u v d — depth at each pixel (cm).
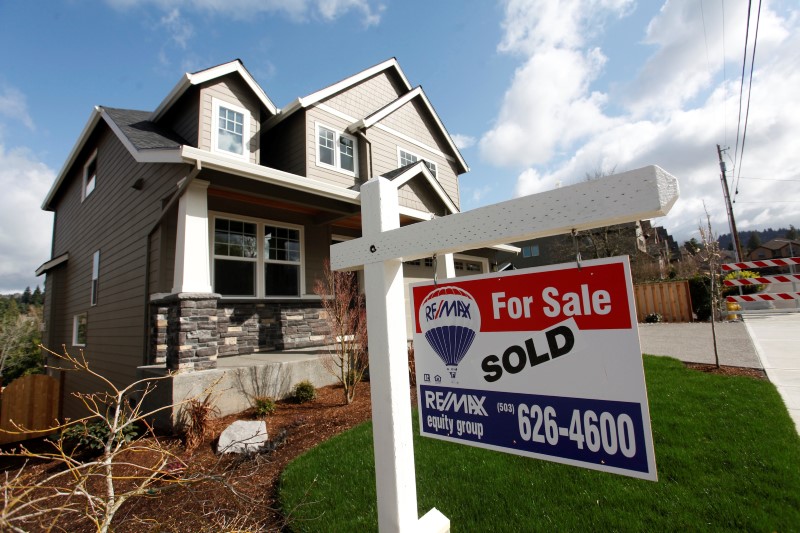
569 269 139
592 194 129
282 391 546
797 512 216
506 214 147
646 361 632
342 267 202
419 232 170
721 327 1064
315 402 529
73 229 1162
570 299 138
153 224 633
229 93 807
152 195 662
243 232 768
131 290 708
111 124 796
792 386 463
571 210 132
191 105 778
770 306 1441
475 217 155
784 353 658
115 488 317
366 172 999
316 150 909
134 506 289
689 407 393
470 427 161
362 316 591
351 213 784
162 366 526
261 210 793
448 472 298
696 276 1388
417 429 399
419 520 188
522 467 298
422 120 1247
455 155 1348
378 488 177
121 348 729
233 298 728
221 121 785
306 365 586
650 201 117
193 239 520
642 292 1450
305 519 251
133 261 714
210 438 410
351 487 286
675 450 301
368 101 1088
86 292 991
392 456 172
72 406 1011
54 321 1188
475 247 160
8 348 2016
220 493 299
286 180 613
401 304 188
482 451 333
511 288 153
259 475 327
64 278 1211
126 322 716
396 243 178
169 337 515
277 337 781
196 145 742
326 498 274
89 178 1080
